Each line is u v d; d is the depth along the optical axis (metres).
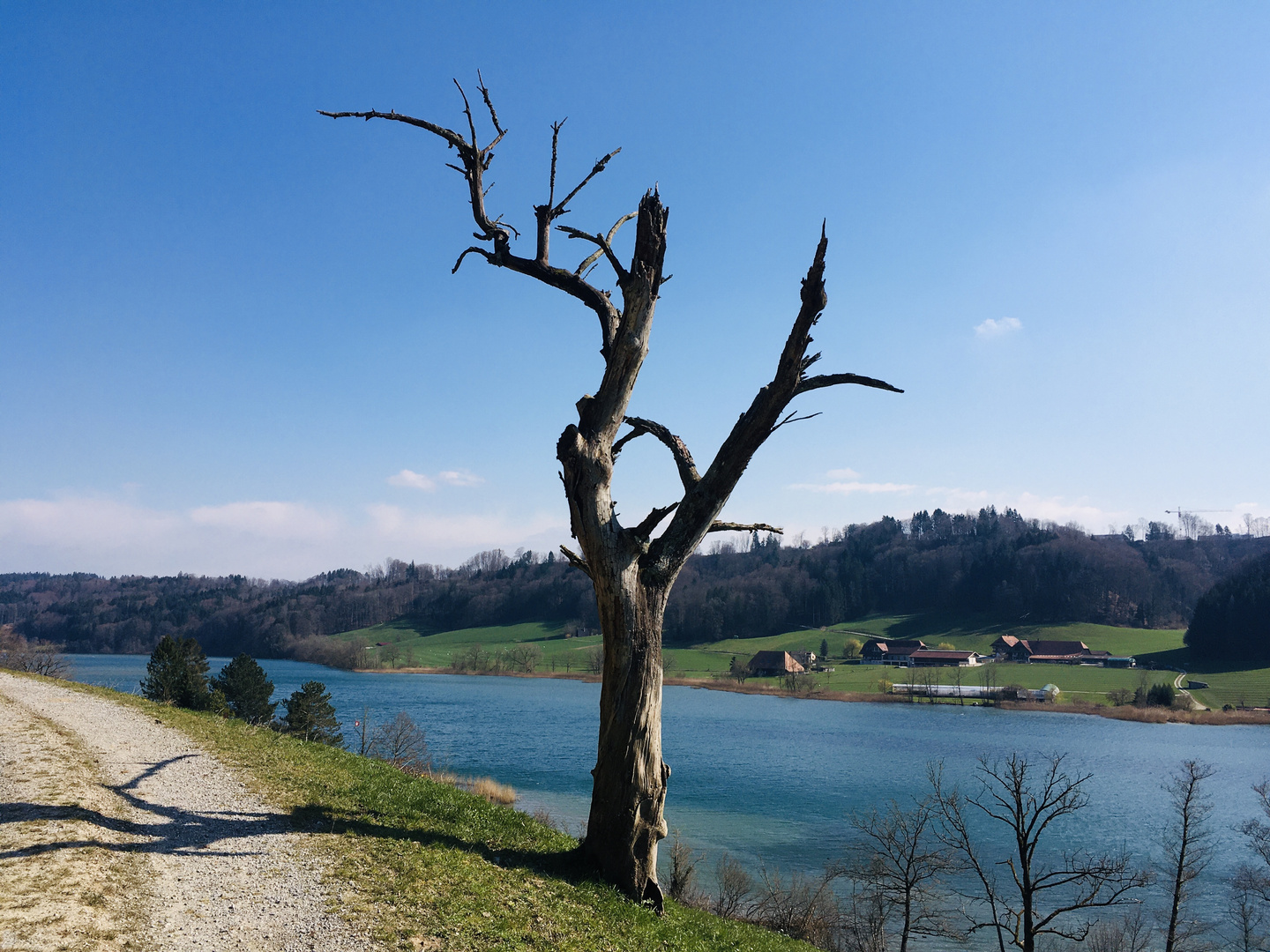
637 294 13.24
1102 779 60.00
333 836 12.77
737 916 30.83
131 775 15.42
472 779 50.34
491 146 14.29
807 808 48.91
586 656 170.25
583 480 13.34
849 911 33.03
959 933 30.58
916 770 62.06
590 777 55.50
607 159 13.90
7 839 10.70
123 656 185.62
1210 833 45.81
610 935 11.16
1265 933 33.09
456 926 10.05
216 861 11.22
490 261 14.35
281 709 72.00
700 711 103.12
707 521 13.97
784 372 13.27
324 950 8.96
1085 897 35.97
